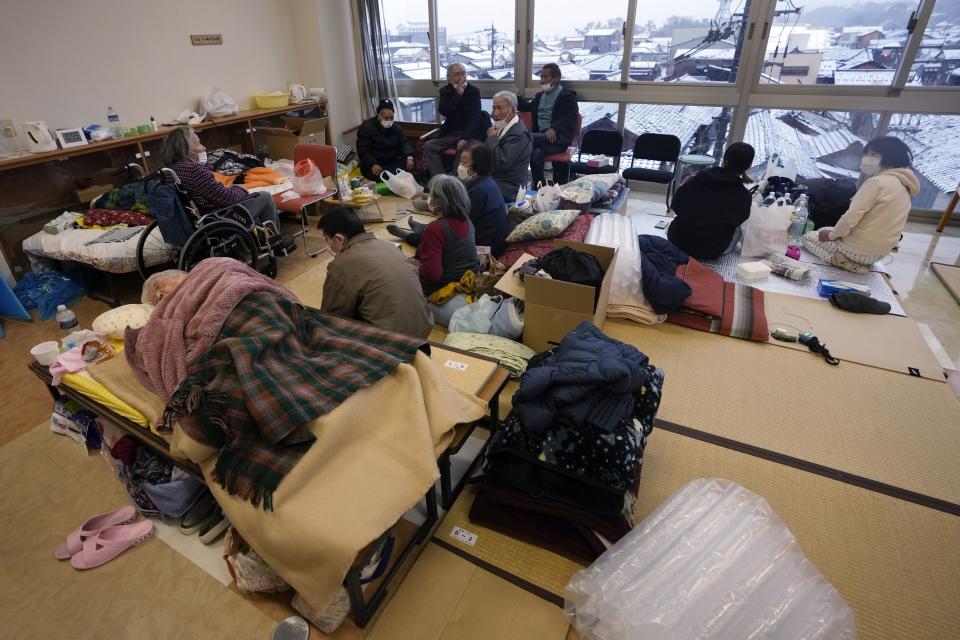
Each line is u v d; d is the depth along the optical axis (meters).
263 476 1.25
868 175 3.81
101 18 3.64
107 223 3.13
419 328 2.15
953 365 2.38
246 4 4.69
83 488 1.81
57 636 1.36
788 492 1.74
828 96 4.01
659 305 2.66
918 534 1.59
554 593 1.43
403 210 4.42
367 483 1.28
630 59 4.54
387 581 1.42
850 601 1.41
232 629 1.36
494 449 1.58
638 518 1.64
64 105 3.53
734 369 2.36
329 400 1.34
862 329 2.61
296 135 4.64
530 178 4.82
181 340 1.58
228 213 2.87
